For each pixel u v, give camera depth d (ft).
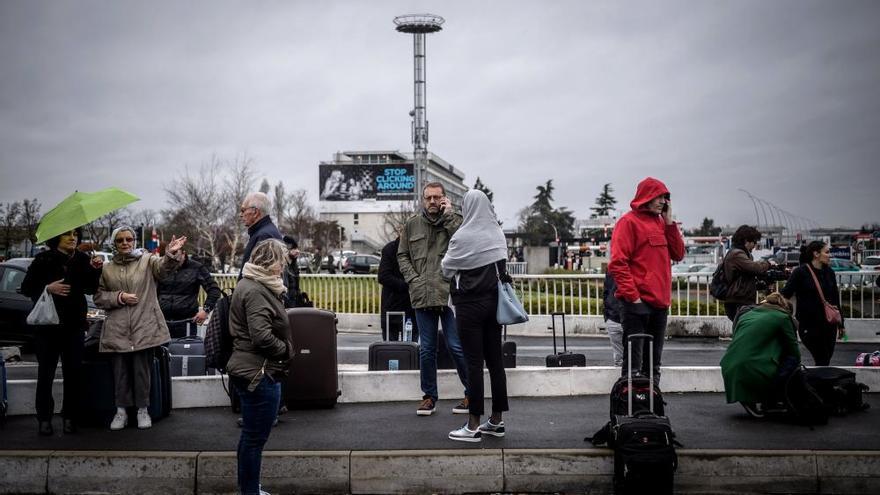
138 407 24.68
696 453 21.50
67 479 21.65
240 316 19.06
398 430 24.54
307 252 264.93
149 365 25.07
